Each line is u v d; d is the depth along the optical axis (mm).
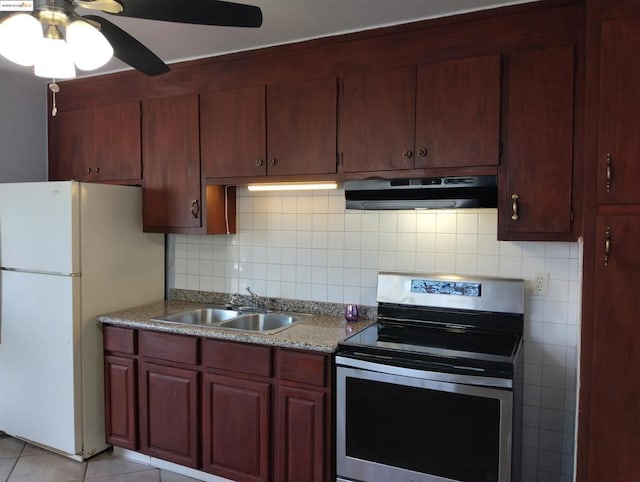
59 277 2594
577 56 1918
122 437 2643
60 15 1319
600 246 1624
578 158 1926
